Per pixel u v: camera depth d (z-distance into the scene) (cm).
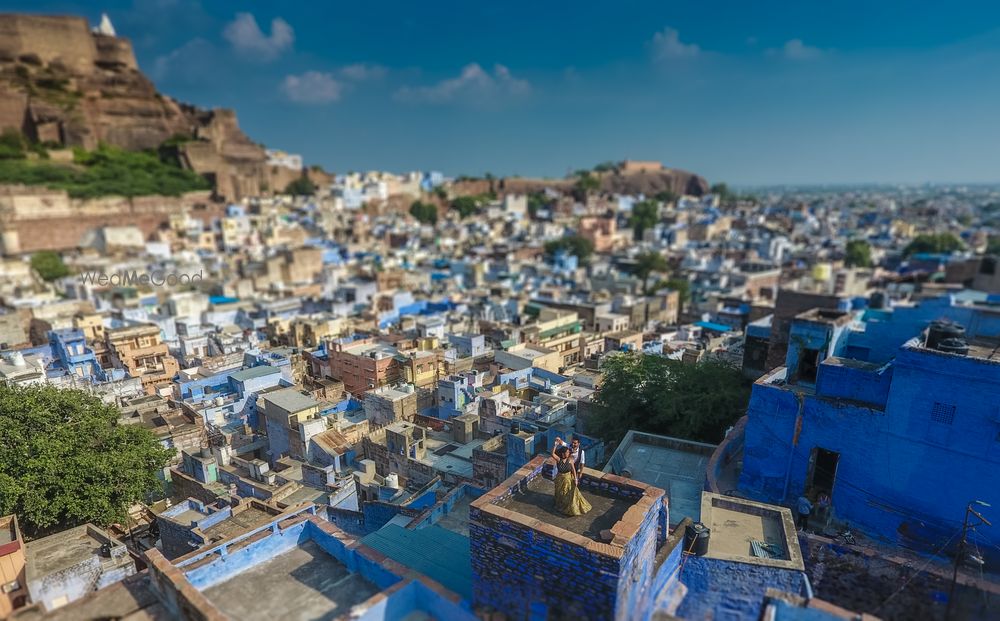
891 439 2083
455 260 14062
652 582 1555
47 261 10856
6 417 3184
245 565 1759
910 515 2070
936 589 1864
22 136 17238
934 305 3778
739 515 1962
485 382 5269
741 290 10662
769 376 2492
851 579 2006
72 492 3023
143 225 15650
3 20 19062
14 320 6538
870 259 14938
